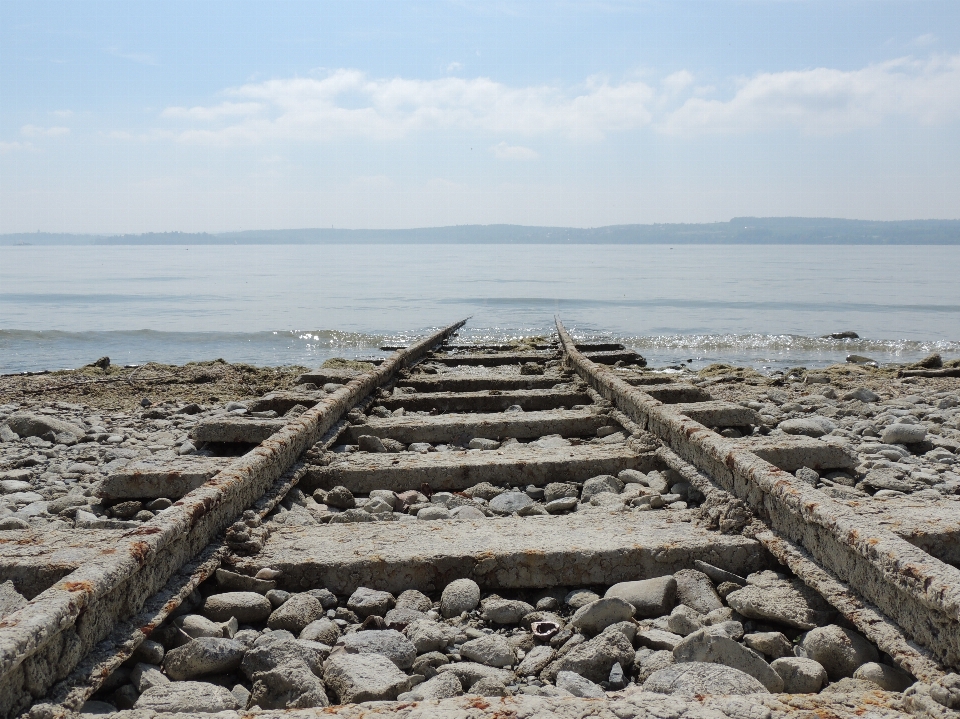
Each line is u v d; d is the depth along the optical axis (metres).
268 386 11.63
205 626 3.29
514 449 6.30
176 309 31.08
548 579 3.85
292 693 2.75
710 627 3.29
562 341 14.88
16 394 10.73
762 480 4.00
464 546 3.96
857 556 3.18
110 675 2.88
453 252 176.75
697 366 17.05
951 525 3.81
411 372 11.16
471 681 2.96
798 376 13.03
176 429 8.17
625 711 2.43
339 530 4.29
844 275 57.53
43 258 138.38
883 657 3.00
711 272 63.47
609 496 5.11
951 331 23.42
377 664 2.93
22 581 3.33
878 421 7.68
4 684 2.36
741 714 2.41
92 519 4.82
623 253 157.88
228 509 4.20
